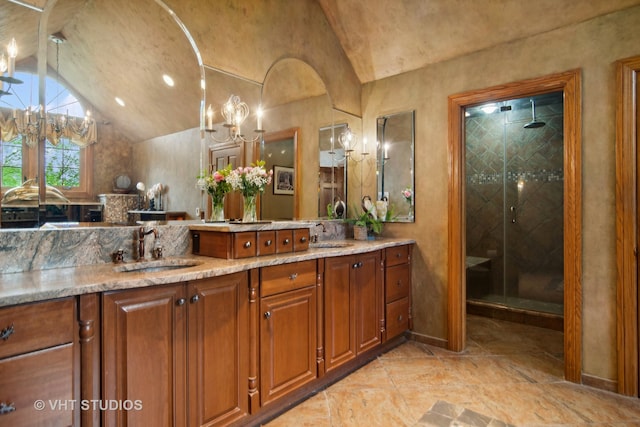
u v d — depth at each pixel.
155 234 1.99
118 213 1.89
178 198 2.15
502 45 2.71
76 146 1.76
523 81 2.60
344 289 2.47
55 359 1.22
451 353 2.92
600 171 2.31
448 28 2.78
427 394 2.26
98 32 1.85
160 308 1.49
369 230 3.36
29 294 1.15
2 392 1.11
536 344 3.14
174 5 2.15
